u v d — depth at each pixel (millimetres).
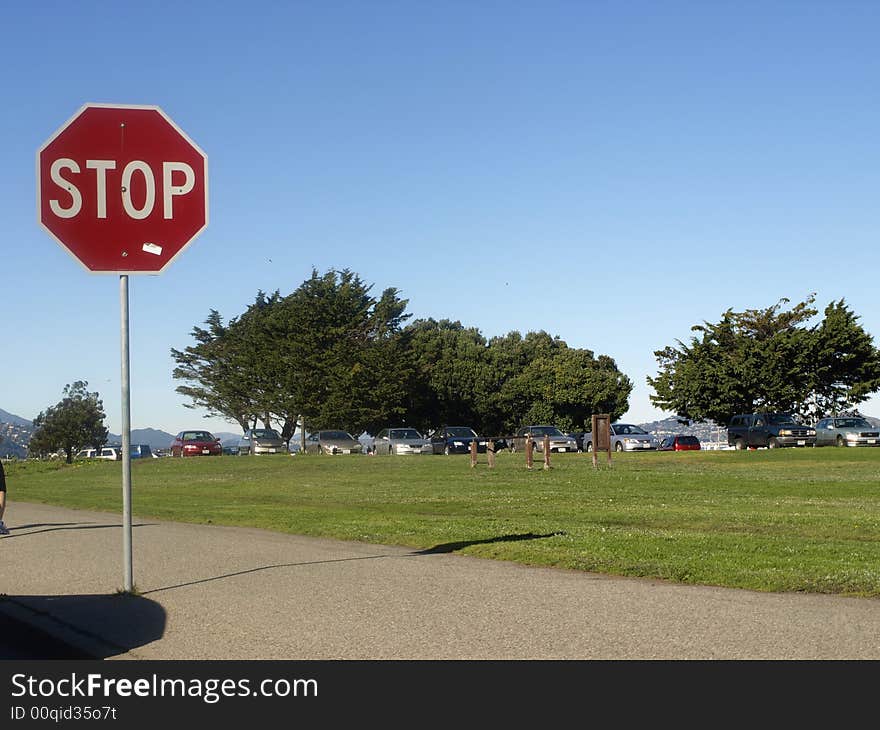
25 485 33031
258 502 21906
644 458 36969
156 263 8867
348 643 7039
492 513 17359
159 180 8875
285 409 74750
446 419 84250
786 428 45969
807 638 6871
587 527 14352
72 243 8680
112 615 8273
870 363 63344
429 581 9406
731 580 9250
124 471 9141
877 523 14492
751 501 19016
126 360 9016
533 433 49719
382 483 27078
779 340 63500
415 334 87750
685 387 65750
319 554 11523
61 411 107375
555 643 6859
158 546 12539
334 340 75375
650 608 7945
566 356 84750
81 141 8719
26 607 8734
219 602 8570
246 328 80375
